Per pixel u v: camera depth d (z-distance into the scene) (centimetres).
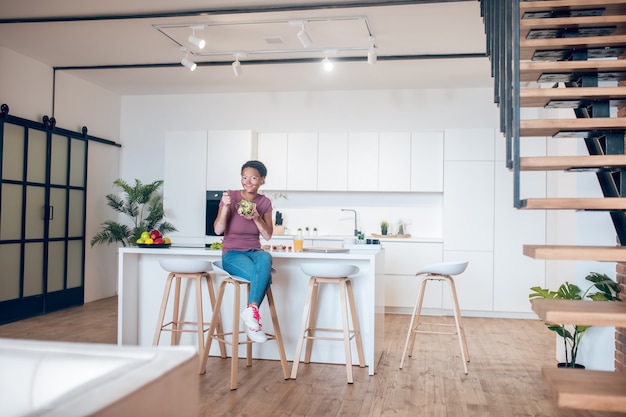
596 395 236
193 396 158
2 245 595
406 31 541
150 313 478
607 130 311
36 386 153
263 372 420
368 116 761
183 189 740
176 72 696
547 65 332
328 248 459
